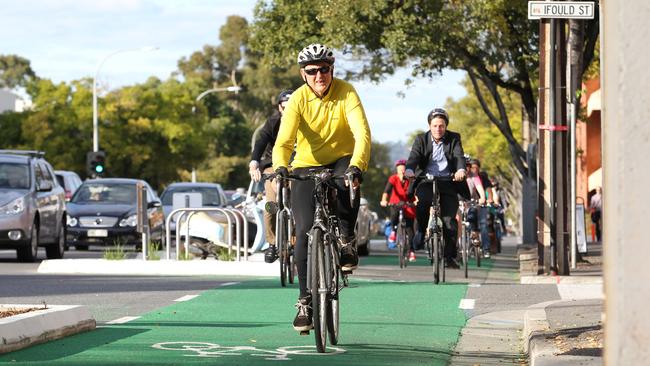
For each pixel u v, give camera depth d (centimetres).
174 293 2280
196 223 3250
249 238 3397
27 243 3641
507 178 12150
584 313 1712
